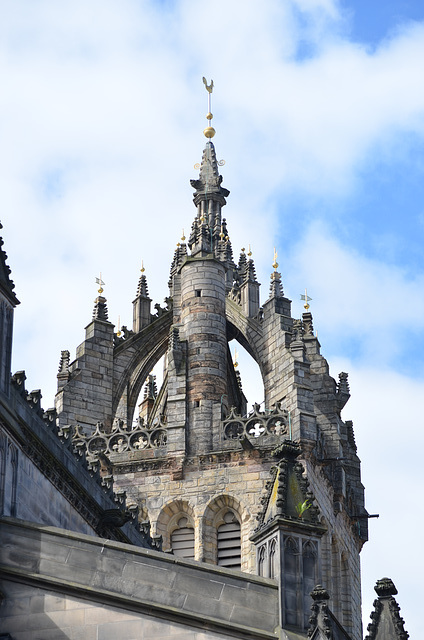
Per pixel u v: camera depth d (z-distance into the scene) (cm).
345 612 10512
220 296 11044
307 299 11444
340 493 10656
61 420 10844
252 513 10175
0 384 6066
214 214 12256
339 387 11138
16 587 5666
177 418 10575
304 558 5644
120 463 10500
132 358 11325
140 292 11644
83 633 5569
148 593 5606
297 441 10238
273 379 10831
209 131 12494
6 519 5803
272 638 5491
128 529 7462
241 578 5597
